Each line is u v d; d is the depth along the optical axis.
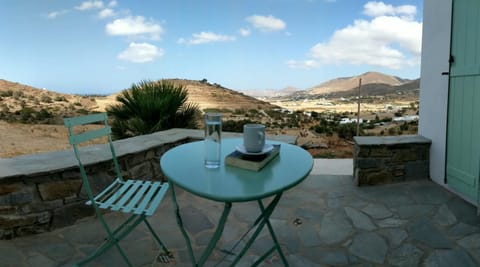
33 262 1.85
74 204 2.33
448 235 2.13
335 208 2.60
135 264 1.84
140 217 1.57
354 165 3.21
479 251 1.93
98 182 2.46
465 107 2.54
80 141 1.66
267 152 1.41
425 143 3.07
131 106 4.59
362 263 1.84
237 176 1.22
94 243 2.08
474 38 2.41
